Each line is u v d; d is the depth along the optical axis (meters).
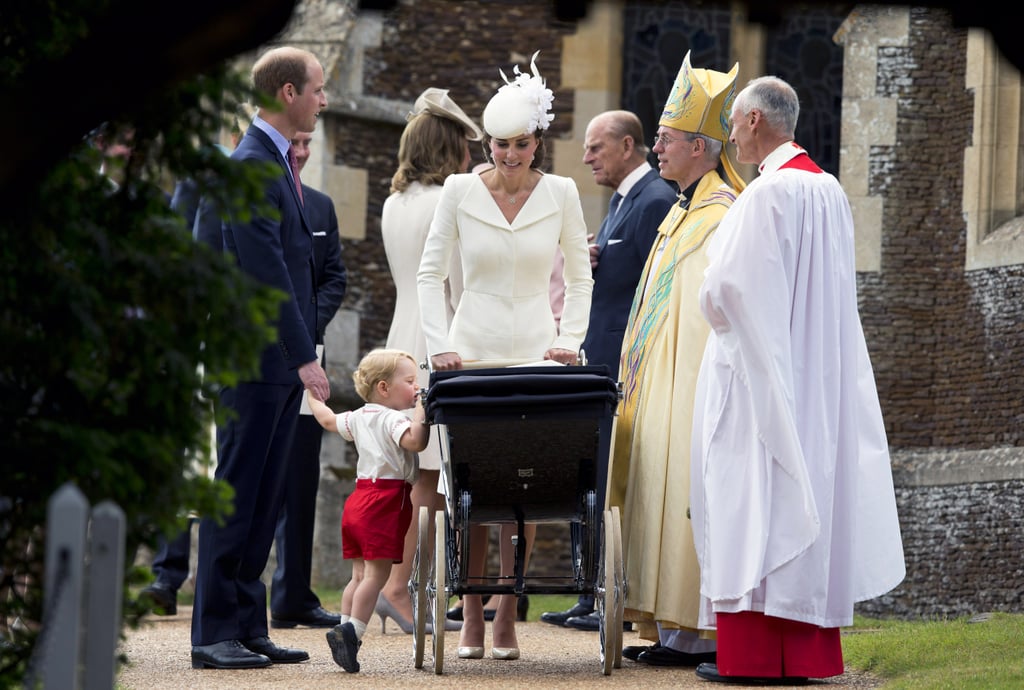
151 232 12.60
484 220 22.31
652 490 21.89
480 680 19.59
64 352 11.97
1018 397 37.28
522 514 20.38
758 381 19.83
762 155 21.42
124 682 18.75
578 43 43.41
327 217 29.64
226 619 20.67
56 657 9.70
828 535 19.81
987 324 38.22
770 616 19.53
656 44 44.12
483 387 19.03
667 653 21.97
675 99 23.22
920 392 39.47
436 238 22.42
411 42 43.28
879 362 39.59
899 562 20.58
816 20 43.41
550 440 19.38
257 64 21.55
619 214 27.50
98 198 12.73
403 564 26.08
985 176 38.59
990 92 38.56
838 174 43.03
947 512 37.59
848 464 20.41
